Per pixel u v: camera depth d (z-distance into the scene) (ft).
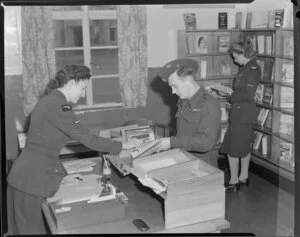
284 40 12.80
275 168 12.63
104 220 5.64
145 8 14.16
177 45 14.33
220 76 14.23
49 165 6.78
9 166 9.07
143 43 14.29
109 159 7.65
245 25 14.43
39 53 13.16
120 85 14.12
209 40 14.33
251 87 11.56
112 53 14.17
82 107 13.57
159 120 14.06
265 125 13.65
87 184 6.35
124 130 8.14
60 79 7.20
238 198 11.16
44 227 6.50
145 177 6.09
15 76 13.02
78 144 11.57
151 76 14.25
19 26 12.93
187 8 14.42
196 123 7.55
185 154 6.84
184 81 7.70
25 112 12.37
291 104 13.12
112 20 14.10
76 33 13.89
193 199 5.57
